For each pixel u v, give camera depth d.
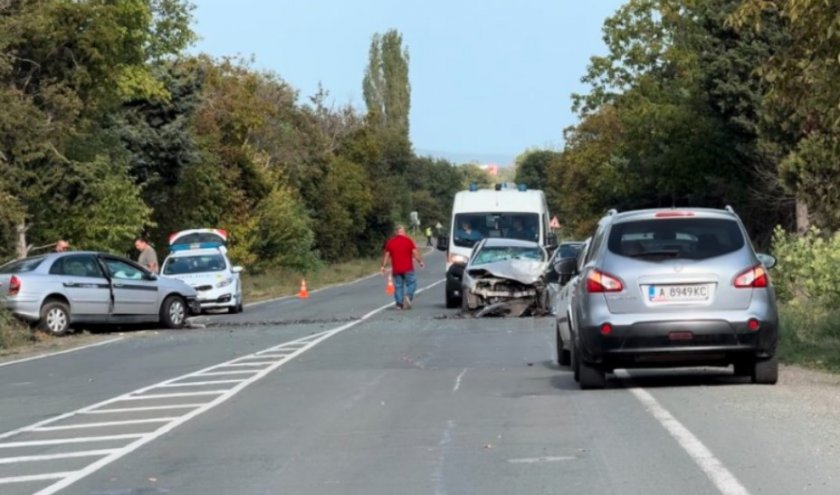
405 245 50.56
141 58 69.75
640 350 19.73
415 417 18.52
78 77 55.41
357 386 22.84
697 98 69.38
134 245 63.53
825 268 31.89
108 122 68.06
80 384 25.62
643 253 20.05
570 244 55.75
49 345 36.88
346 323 41.31
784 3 23.34
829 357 24.50
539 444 15.69
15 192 51.06
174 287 43.38
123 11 63.34
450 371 25.06
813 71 22.50
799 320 28.95
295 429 17.80
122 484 14.26
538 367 25.53
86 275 40.38
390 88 180.88
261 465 15.05
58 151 53.88
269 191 94.69
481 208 52.94
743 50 60.22
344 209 127.94
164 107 72.50
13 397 23.69
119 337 39.12
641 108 75.31
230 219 88.25
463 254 51.69
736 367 22.48
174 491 13.74
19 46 53.56
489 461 14.67
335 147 141.00
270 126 107.12
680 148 71.62
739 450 14.73
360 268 119.31
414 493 13.04
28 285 38.62
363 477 14.02
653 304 19.75
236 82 92.94
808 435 15.62
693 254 19.95
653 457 14.46
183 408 20.66
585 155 105.31
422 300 58.38
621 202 85.75
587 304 20.19
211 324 45.09
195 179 81.25
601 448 15.19
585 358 20.36
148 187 75.50
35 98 54.16
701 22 68.19
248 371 26.25
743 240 20.20
